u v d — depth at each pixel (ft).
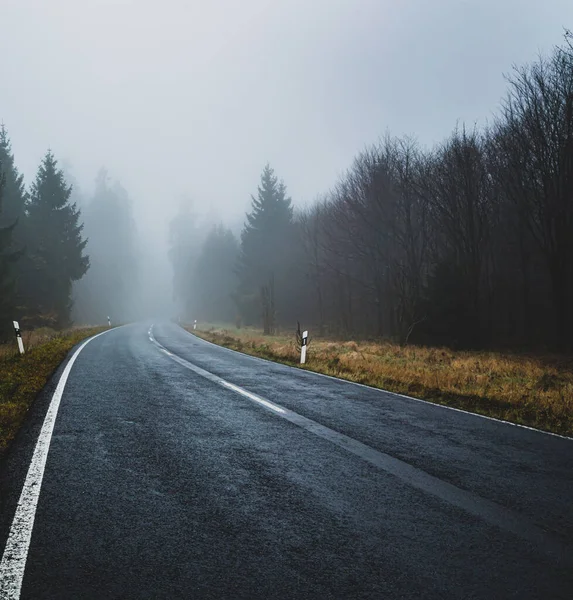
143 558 9.04
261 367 43.70
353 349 67.67
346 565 8.95
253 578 8.39
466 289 77.82
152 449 16.61
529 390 34.32
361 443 18.25
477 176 85.35
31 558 8.93
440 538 10.27
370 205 99.09
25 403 23.89
